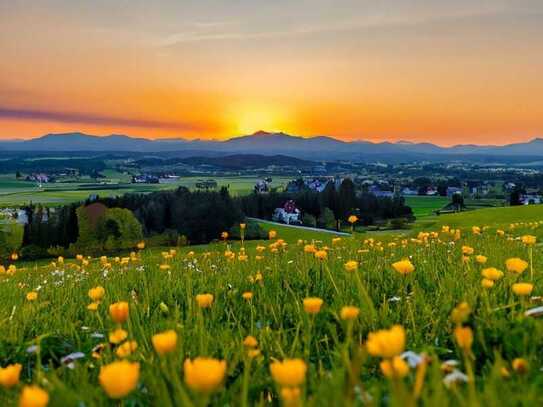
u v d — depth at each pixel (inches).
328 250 385.1
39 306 219.3
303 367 53.5
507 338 109.5
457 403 70.1
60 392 78.9
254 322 171.5
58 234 3924.7
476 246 398.0
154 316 188.4
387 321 148.9
